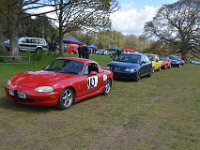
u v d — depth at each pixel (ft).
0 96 30.32
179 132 22.70
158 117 26.71
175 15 247.29
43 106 27.50
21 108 26.32
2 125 21.48
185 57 247.91
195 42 245.86
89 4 76.79
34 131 20.65
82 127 22.27
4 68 55.36
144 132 22.13
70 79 27.86
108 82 36.14
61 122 23.13
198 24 244.42
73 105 29.09
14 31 68.95
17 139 18.99
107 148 18.48
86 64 31.37
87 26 87.25
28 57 73.41
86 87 30.40
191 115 28.25
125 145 19.21
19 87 25.44
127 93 38.40
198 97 38.81
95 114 26.30
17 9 61.77
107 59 110.73
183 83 54.54
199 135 22.24
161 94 39.47
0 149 17.30
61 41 94.63
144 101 33.76
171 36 250.78
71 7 81.51
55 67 30.76
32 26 163.53
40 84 25.52
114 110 28.27
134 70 51.13
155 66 77.10
